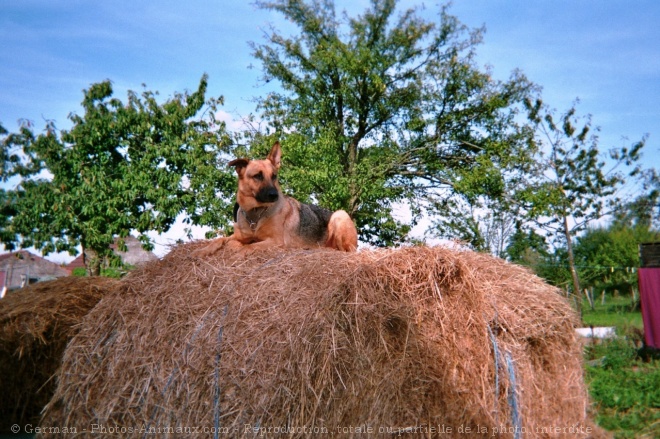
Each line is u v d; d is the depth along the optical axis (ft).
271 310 14.17
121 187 45.06
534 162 51.01
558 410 14.73
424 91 63.52
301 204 22.36
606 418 17.25
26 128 45.75
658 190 59.26
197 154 48.19
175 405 14.20
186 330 14.79
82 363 15.72
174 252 17.28
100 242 44.21
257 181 20.10
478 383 13.24
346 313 13.33
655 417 17.35
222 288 15.29
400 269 13.99
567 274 45.11
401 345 13.26
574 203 48.21
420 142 63.41
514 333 13.83
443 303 13.74
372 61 59.88
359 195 55.77
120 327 15.72
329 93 63.62
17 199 46.03
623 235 63.82
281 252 16.62
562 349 15.12
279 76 65.16
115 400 14.92
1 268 78.48
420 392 13.00
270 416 13.16
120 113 46.47
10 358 19.03
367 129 65.46
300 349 13.21
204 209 47.16
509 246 51.60
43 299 20.03
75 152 45.39
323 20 66.18
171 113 48.52
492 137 61.00
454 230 55.31
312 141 55.88
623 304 61.72
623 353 26.43
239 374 13.67
